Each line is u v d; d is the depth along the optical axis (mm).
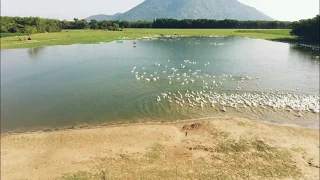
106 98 38094
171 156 22500
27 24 141000
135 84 44656
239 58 69250
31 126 29469
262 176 19594
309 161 21484
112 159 22094
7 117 31688
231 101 35969
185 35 141125
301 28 113625
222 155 22500
